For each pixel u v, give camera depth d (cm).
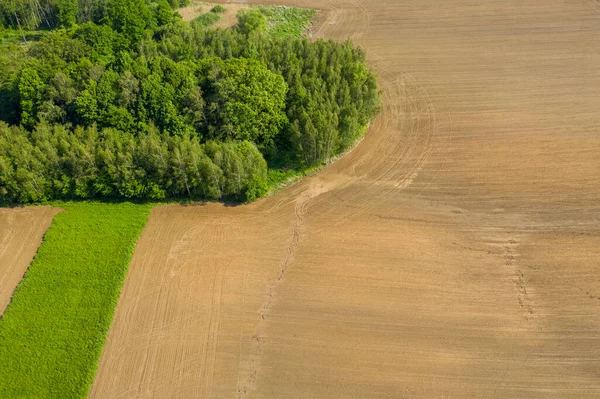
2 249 5544
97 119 6244
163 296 4978
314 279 5041
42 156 5869
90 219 5772
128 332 4700
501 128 6606
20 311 4872
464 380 4184
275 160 6412
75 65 6625
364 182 6056
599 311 4569
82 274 5166
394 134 6669
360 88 6550
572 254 5056
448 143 6462
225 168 5725
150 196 5884
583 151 6166
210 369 4397
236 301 4900
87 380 4334
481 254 5144
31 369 4425
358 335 4556
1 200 6050
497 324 4550
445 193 5819
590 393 4050
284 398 4172
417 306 4734
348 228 5525
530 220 5425
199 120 6288
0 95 6825
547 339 4409
